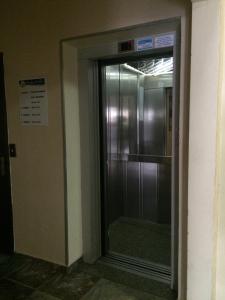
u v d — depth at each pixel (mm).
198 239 1681
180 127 1788
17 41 2379
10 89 2480
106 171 2572
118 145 3271
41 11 2219
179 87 1835
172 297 2031
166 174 3104
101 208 2582
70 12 2096
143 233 3080
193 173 1646
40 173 2420
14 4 2340
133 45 2002
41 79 2297
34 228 2531
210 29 1508
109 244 2822
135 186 3326
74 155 2359
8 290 2135
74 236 2416
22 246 2645
